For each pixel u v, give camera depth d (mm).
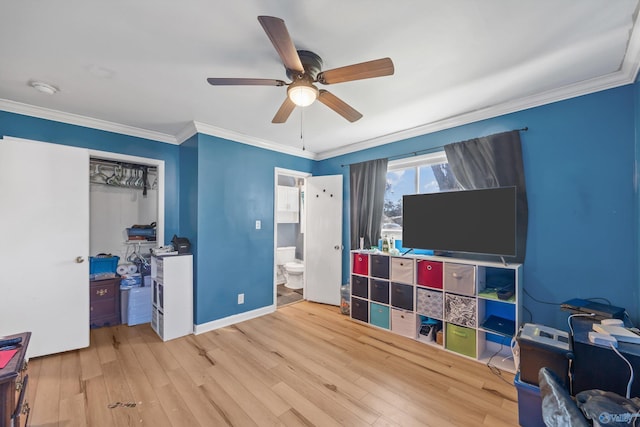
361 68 1483
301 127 3178
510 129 2533
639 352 1362
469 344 2459
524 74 2031
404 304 2904
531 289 2393
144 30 1547
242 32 1567
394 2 1347
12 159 2346
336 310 3830
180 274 2959
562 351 1555
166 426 1642
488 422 1687
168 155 3545
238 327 3195
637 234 1919
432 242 2830
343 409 1797
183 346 2689
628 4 1357
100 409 1773
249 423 1671
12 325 2324
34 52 1745
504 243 2400
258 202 3654
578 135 2195
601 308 1924
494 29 1548
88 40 1633
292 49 1343
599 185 2109
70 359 2410
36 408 1771
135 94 2342
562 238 2260
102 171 3477
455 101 2482
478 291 2439
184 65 1907
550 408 1340
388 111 2701
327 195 4133
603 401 1240
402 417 1726
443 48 1722
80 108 2641
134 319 3266
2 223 2301
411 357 2479
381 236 3525
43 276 2449
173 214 3582
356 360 2422
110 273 3307
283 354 2527
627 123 2002
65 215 2555
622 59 1830
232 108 2637
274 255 3824
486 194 2510
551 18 1458
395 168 3521
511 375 2193
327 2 1343
